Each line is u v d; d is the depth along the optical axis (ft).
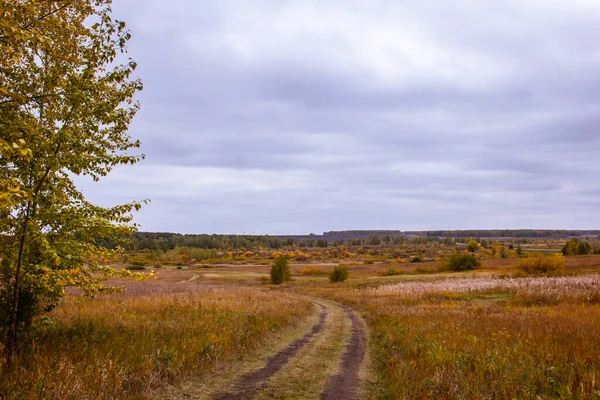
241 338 37.76
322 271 317.01
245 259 542.16
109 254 29.58
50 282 26.13
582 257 309.01
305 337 47.03
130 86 29.78
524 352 30.01
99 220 28.60
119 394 21.03
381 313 71.87
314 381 27.58
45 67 27.37
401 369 28.45
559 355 28.76
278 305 69.97
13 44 22.04
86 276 28.60
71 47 27.12
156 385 23.15
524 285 116.78
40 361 23.35
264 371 29.55
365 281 211.61
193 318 47.29
